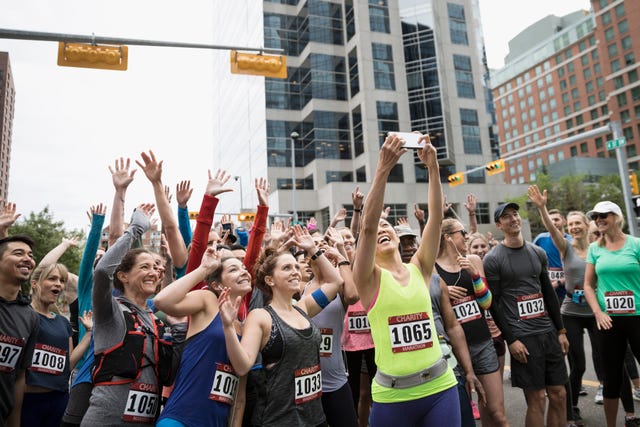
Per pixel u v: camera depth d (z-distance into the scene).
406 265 3.39
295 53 48.50
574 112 109.44
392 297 3.12
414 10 46.88
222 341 2.87
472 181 46.28
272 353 2.91
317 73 46.38
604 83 98.19
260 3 48.94
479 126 47.94
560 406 4.09
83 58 8.71
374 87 44.69
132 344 3.01
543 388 4.06
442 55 47.06
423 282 3.29
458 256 4.41
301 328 3.04
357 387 4.70
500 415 3.98
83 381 3.24
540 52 118.50
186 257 4.02
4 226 4.17
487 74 49.84
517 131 125.06
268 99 46.50
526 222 45.94
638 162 89.94
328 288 3.57
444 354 3.37
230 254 3.42
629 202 14.86
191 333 2.92
